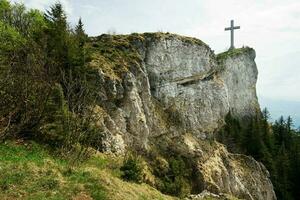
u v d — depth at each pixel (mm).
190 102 56938
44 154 25734
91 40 49969
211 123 60031
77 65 36188
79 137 27297
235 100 76875
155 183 38625
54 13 42656
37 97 27062
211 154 53656
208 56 62844
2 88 25234
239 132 67750
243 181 55812
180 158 46000
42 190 19844
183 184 41438
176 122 52656
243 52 80875
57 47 35500
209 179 47875
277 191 67125
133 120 42719
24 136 27484
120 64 45031
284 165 72125
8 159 22484
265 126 78188
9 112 25766
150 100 47719
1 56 28656
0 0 44969
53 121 28641
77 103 28766
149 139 46344
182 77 56938
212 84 62469
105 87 40656
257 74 84000
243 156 59812
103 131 35781
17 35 36875
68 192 20109
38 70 27422
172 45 56188
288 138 88000
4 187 19266
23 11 45875
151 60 53188
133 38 52531
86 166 26203
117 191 22031
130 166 30688
